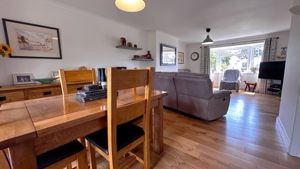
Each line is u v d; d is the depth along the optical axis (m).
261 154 1.60
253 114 2.88
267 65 4.64
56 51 2.65
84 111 0.90
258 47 5.40
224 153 1.62
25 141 0.66
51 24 2.56
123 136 1.09
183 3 2.56
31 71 2.39
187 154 1.62
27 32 2.31
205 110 2.43
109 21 3.47
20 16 2.23
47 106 1.01
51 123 0.72
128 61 4.05
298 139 1.52
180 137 1.99
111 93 0.83
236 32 4.68
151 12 2.98
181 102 2.83
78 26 2.93
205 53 6.50
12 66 2.21
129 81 0.92
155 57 4.51
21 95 1.96
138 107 1.06
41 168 0.79
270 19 3.43
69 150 0.92
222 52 6.32
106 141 1.04
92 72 1.73
